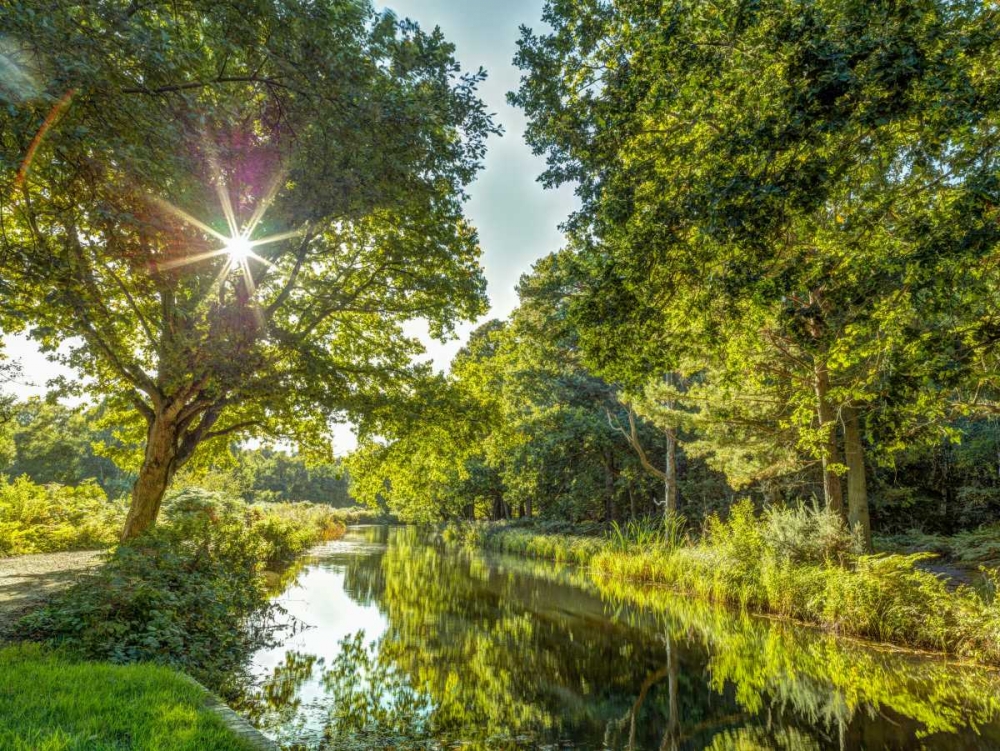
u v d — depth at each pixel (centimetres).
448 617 1206
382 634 1038
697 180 671
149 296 982
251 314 1089
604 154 821
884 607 982
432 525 5425
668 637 1038
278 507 3800
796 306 685
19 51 403
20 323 942
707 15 633
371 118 702
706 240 676
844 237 703
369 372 1384
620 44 764
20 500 1792
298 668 804
